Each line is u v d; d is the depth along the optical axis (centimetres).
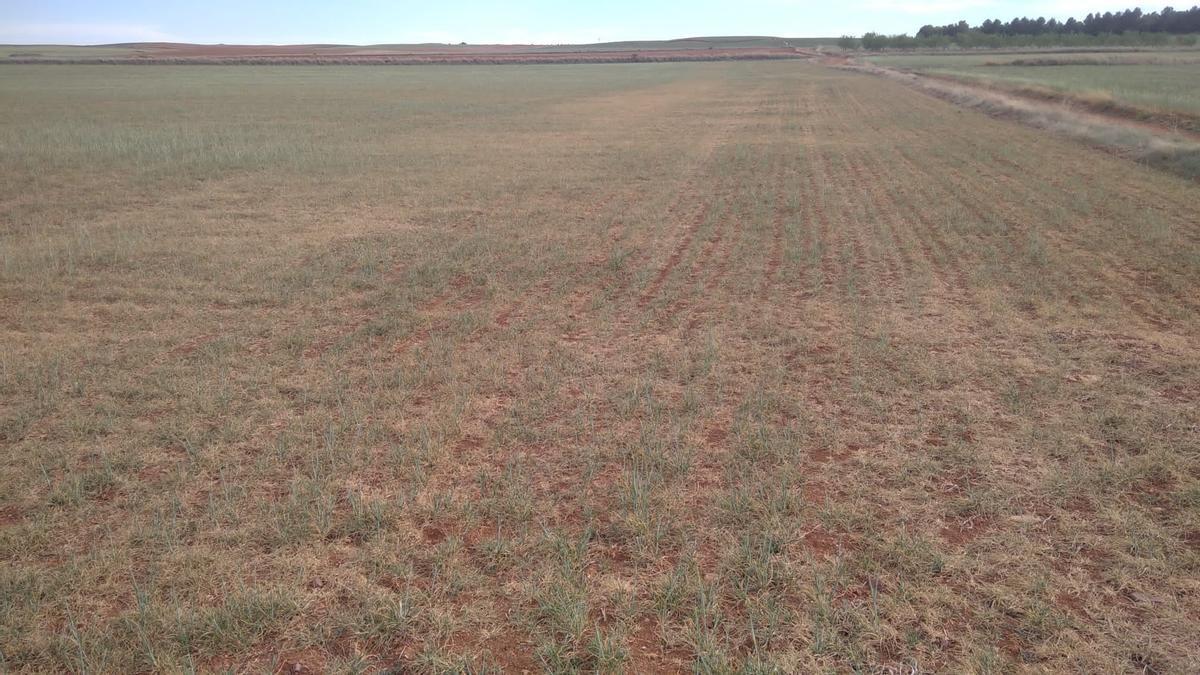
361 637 298
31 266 880
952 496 389
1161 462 414
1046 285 766
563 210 1238
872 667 277
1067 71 4800
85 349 626
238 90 4862
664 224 1123
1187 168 1430
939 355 587
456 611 312
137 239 1028
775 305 729
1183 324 650
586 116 3064
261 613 308
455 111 3322
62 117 2870
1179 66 5272
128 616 308
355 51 15925
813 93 4238
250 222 1148
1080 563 335
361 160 1811
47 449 453
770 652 285
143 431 478
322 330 676
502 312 727
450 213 1218
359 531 367
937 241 979
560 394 526
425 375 560
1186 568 330
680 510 381
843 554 343
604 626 302
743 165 1703
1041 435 450
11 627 304
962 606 308
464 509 384
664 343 629
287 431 474
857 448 442
